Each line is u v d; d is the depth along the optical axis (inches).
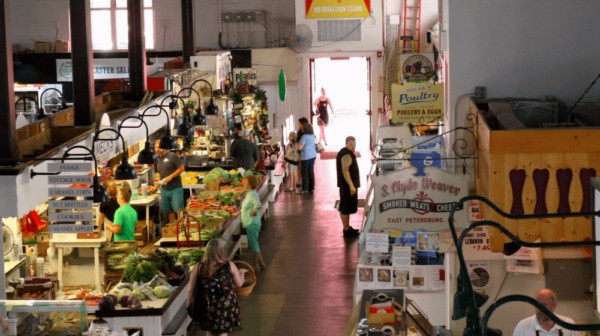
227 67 899.4
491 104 392.8
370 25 1032.2
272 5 1074.7
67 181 399.2
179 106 737.0
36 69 1007.0
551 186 331.0
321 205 783.7
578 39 432.1
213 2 1072.8
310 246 641.0
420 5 994.7
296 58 1042.7
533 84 435.8
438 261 404.2
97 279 506.3
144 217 624.7
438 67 715.4
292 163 849.5
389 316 276.7
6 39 367.9
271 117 1051.9
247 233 580.4
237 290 462.6
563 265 371.2
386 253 405.1
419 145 473.4
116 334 360.8
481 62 436.5
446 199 372.8
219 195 629.3
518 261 379.2
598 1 429.7
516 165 331.0
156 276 429.1
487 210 349.4
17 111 861.8
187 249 504.4
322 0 1010.1
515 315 385.1
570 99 434.9
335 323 474.9
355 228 683.4
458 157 410.3
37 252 525.0
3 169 362.9
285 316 488.7
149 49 1083.3
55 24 1067.9
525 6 432.5
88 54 480.4
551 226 333.4
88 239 512.1
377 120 1047.6
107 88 738.8
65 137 463.8
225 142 783.7
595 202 277.9
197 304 412.5
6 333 285.3
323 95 1083.3
